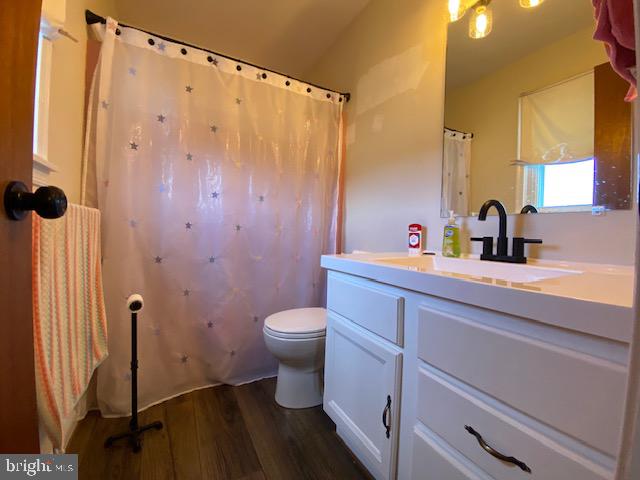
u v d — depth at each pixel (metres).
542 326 0.55
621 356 0.45
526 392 0.56
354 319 1.10
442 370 0.74
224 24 2.05
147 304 1.50
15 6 0.40
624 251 0.84
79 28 1.25
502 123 1.16
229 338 1.74
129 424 1.36
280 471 1.13
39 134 0.91
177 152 1.55
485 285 0.63
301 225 1.94
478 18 1.24
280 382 1.57
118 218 1.40
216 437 1.30
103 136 1.37
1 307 0.38
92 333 1.11
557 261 0.99
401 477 0.89
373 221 1.79
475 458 0.65
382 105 1.73
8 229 0.39
